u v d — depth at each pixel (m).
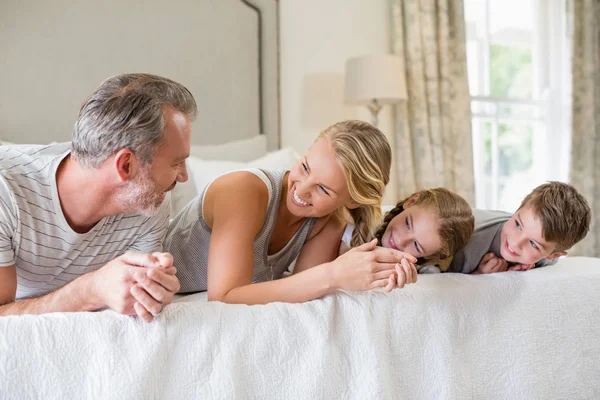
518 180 4.47
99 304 1.00
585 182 4.43
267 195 1.40
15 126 2.64
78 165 1.12
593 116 4.45
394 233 1.50
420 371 1.15
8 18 2.60
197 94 3.10
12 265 1.12
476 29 4.27
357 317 1.11
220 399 0.95
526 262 1.52
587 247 4.39
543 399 1.27
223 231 1.29
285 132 3.47
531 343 1.29
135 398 0.89
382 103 3.44
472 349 1.23
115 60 2.86
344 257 1.15
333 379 1.05
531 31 4.50
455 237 1.45
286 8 3.45
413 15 3.71
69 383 0.87
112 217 1.25
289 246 1.54
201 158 2.89
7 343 0.85
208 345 0.97
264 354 1.00
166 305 0.98
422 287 1.22
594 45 4.46
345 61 3.63
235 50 3.21
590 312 1.38
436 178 3.75
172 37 3.01
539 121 4.55
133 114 1.04
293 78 3.48
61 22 2.71
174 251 1.51
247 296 1.17
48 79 2.70
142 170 1.08
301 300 1.14
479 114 4.29
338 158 1.28
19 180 1.13
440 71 3.82
